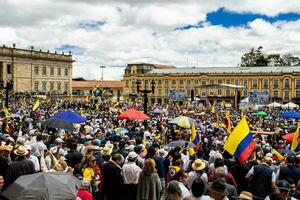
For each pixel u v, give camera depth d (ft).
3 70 375.86
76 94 435.53
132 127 93.81
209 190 25.90
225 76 449.89
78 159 43.04
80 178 35.96
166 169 47.01
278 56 548.72
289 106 246.88
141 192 36.94
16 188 23.88
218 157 40.37
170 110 210.18
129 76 497.87
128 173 40.45
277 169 41.70
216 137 85.40
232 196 31.99
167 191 25.29
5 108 121.90
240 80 444.14
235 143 42.91
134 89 495.82
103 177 40.47
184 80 469.98
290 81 419.54
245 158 42.27
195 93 462.60
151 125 110.52
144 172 37.09
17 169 35.91
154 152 45.65
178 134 81.51
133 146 52.60
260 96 265.75
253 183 39.11
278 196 29.17
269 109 267.18
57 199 23.44
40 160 44.52
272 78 428.15
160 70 500.74
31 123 92.79
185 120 82.07
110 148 44.09
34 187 23.70
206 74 457.27
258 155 55.88
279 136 90.94
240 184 41.70
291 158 40.65
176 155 46.34
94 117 130.31
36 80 408.46
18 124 90.58
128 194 40.34
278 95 425.69
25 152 37.35
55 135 65.00
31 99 273.95
